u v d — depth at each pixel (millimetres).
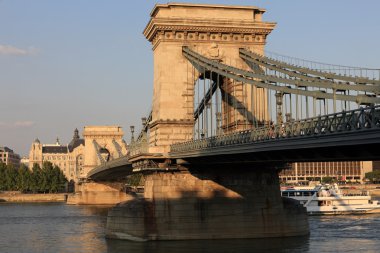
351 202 117812
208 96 78875
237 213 70312
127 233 69938
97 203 187750
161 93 76062
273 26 78688
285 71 58875
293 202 75000
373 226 88375
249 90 76125
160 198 69875
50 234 85125
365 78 44125
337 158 42500
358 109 34938
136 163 77625
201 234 69312
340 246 65375
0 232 88688
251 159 56188
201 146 62500
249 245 64625
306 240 69875
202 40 77438
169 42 76875
